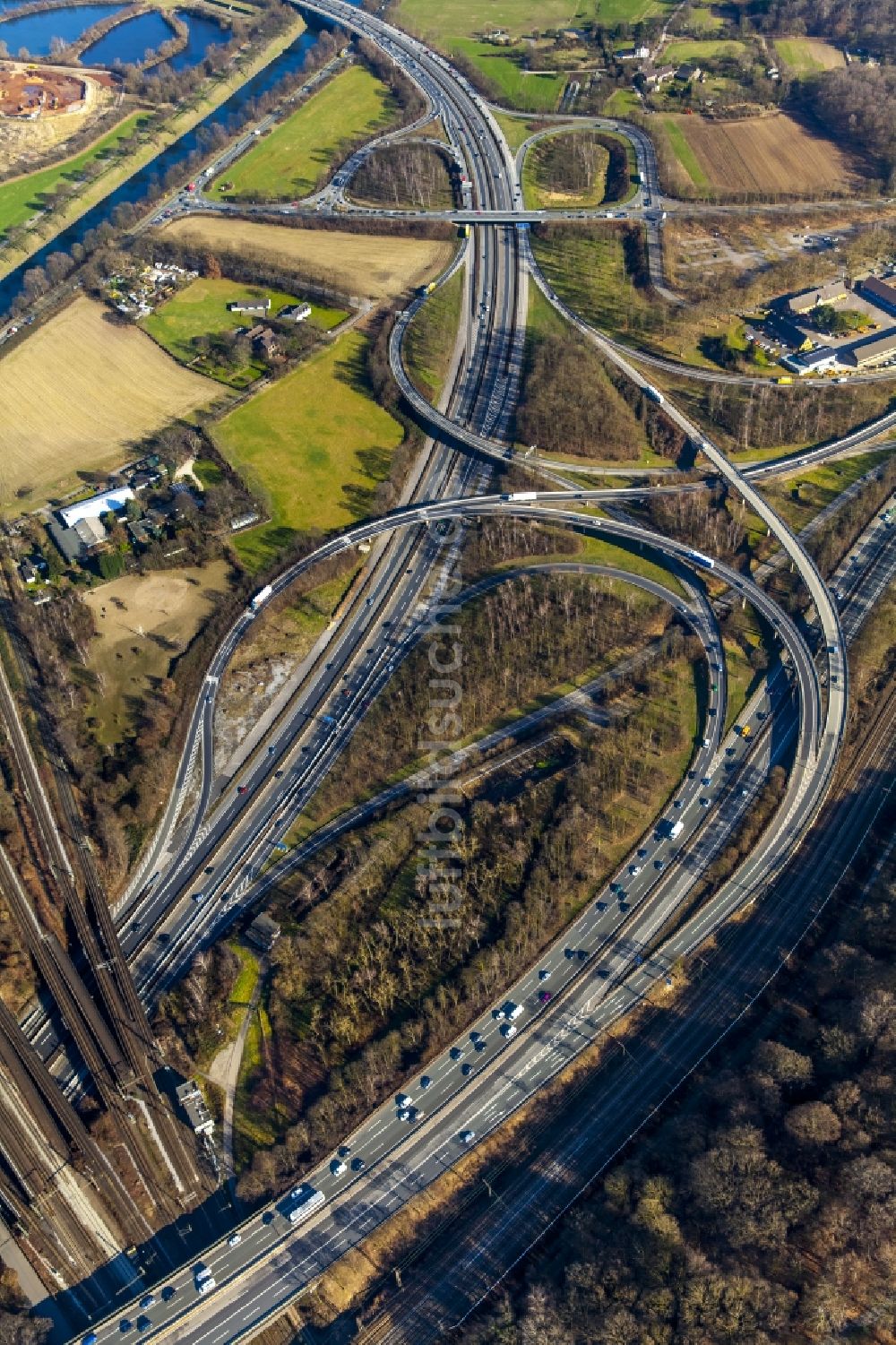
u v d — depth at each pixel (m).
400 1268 199.00
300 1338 192.38
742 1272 181.75
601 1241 192.75
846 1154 193.88
